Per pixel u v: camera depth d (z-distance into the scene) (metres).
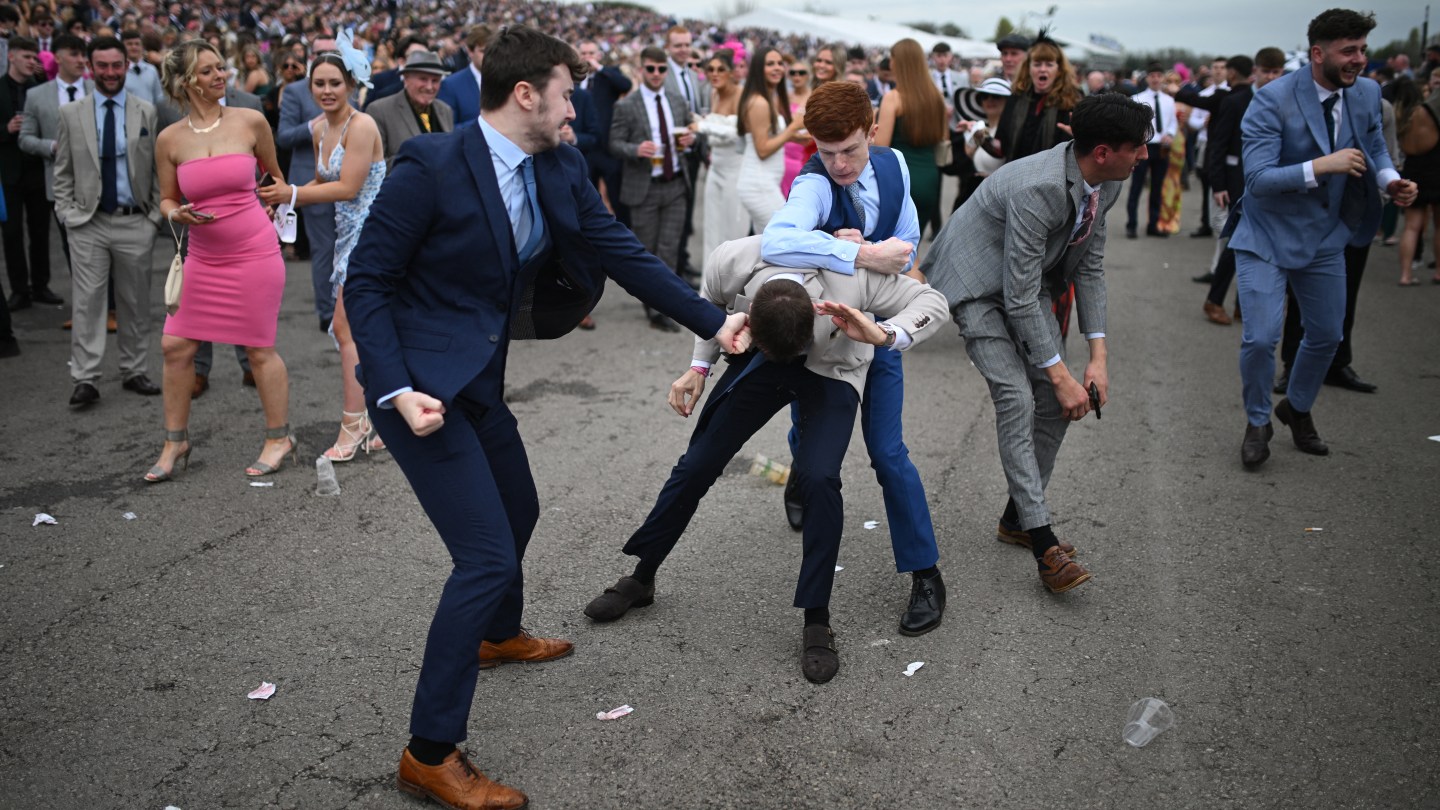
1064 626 3.46
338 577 3.79
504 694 3.06
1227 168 7.93
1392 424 5.52
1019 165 3.52
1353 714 2.93
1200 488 4.65
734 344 2.90
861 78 11.79
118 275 5.78
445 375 2.54
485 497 2.58
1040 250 3.43
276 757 2.75
